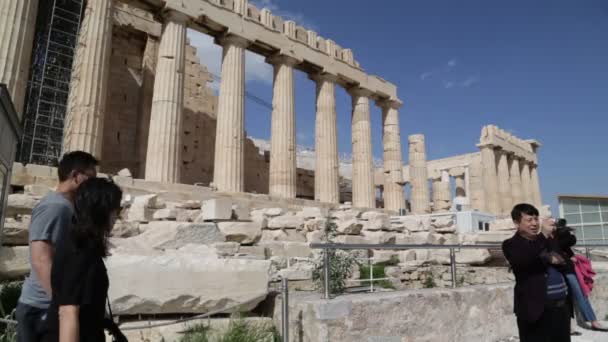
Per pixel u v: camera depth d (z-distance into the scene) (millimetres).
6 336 4645
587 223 28031
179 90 20781
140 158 24906
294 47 26672
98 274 2689
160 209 11641
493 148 42781
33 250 3092
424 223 16938
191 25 22781
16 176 13477
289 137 25375
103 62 18078
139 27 26125
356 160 30250
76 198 2773
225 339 5043
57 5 19719
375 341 5277
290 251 11648
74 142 16703
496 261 14594
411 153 35750
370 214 15906
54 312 2680
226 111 22688
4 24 15023
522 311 4695
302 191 37406
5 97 5398
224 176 21859
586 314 7758
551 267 4789
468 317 6559
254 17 25219
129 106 26031
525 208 4836
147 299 5188
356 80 30656
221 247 8188
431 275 13031
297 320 5203
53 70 19438
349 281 8867
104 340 2850
